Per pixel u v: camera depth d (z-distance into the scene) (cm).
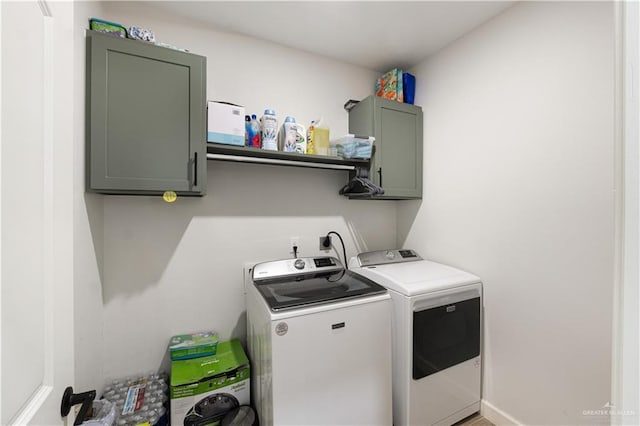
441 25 171
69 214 70
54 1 63
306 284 153
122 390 143
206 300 171
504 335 159
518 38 151
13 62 48
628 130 43
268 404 120
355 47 196
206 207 172
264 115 165
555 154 136
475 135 175
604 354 121
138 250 155
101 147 117
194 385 136
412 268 183
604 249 120
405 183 204
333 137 212
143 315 156
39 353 56
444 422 155
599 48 121
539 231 143
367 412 134
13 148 48
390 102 197
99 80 117
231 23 170
